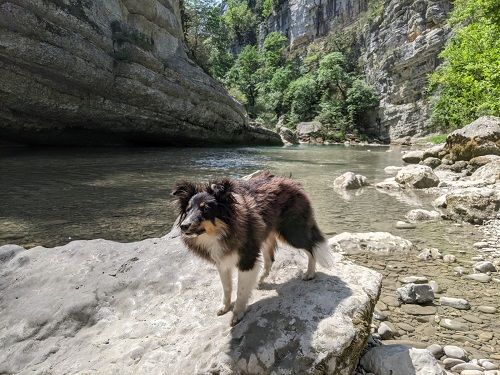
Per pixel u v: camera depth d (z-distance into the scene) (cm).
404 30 4741
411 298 445
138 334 318
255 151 2633
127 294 369
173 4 2845
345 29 6300
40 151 1947
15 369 311
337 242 635
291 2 7469
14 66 1667
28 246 624
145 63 2256
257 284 348
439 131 4194
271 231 339
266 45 7425
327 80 5300
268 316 296
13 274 414
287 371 261
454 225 771
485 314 423
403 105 4650
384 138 4816
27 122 1914
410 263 570
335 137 4588
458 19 2812
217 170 1526
